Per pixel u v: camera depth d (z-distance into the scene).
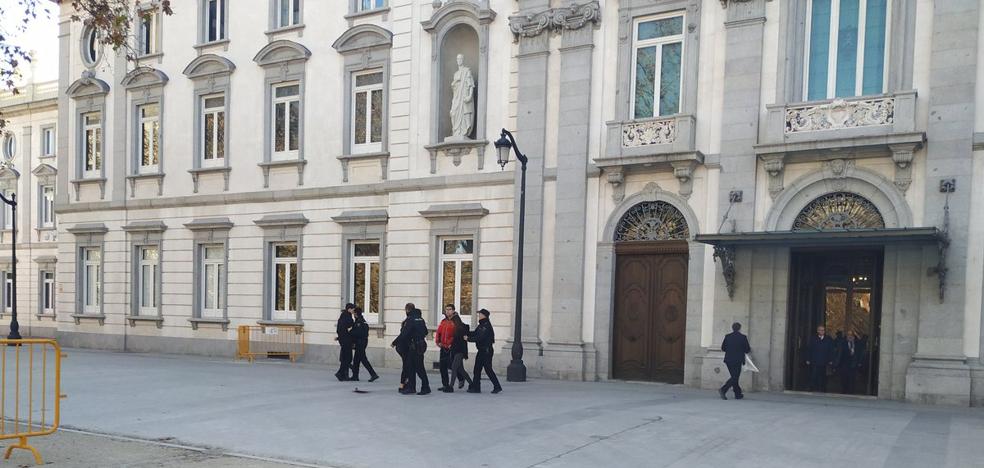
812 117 14.90
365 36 21.23
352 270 21.62
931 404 13.43
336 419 11.12
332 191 21.61
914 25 14.23
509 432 10.01
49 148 35.19
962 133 13.56
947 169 13.65
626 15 17.31
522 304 18.06
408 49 20.55
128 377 16.80
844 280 15.62
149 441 9.58
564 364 17.27
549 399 13.42
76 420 11.10
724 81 15.94
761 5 15.59
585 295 17.42
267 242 22.88
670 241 16.64
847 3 15.25
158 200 24.91
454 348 14.54
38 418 11.31
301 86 22.31
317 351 21.70
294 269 22.67
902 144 13.84
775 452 8.80
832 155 14.73
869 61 15.00
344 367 16.66
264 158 22.91
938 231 12.95
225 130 23.66
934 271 13.62
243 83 23.45
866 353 15.21
